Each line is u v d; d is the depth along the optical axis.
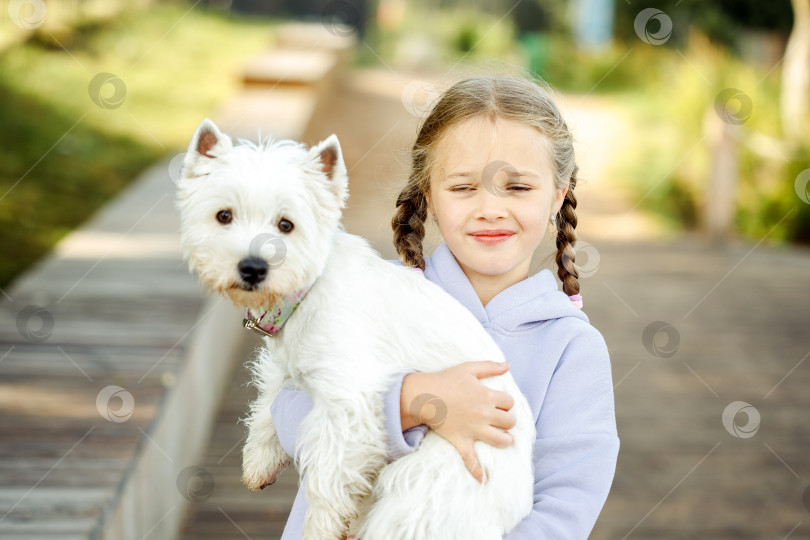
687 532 3.96
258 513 3.85
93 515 2.59
